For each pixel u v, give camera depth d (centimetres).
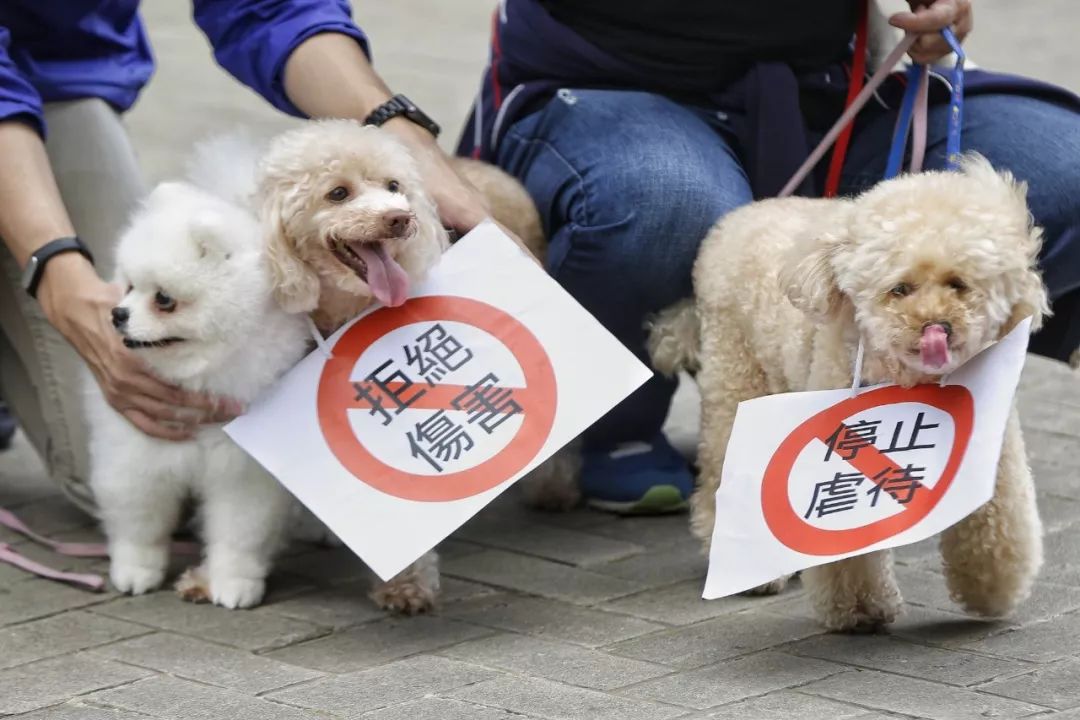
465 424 381
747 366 425
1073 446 536
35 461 550
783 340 400
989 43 1250
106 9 510
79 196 485
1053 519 456
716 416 431
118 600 412
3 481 526
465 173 468
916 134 456
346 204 363
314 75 453
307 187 365
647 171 454
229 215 369
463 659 362
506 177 479
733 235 430
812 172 500
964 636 369
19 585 422
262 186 372
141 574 416
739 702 325
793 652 361
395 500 372
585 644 372
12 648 373
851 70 504
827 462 352
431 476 375
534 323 394
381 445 379
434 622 393
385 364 387
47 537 468
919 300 327
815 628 380
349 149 368
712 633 378
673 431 574
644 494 483
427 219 385
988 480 329
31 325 473
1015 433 363
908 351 329
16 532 471
